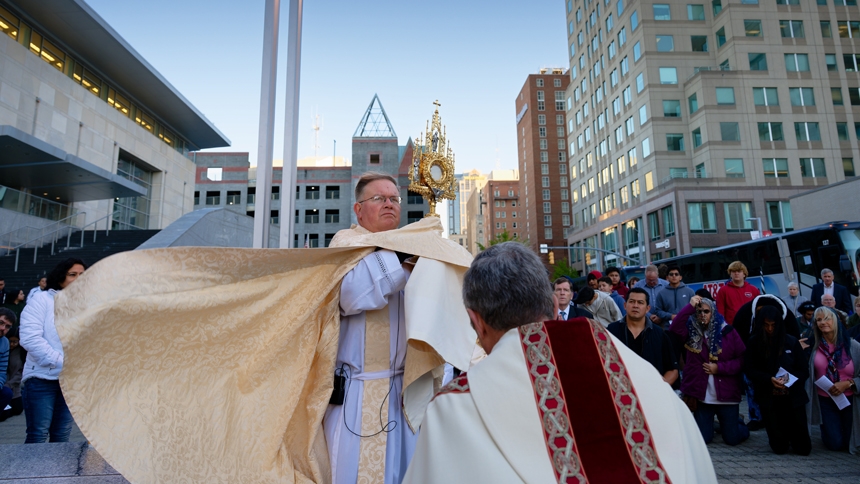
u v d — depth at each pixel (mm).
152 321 2002
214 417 2027
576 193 58656
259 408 2104
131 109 31828
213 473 1936
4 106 22344
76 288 1893
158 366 1999
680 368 7223
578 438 1076
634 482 1023
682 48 43406
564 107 90375
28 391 3996
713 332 6312
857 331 6781
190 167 36812
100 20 25078
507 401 1123
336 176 53906
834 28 42312
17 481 2260
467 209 167250
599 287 8828
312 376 2211
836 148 40250
